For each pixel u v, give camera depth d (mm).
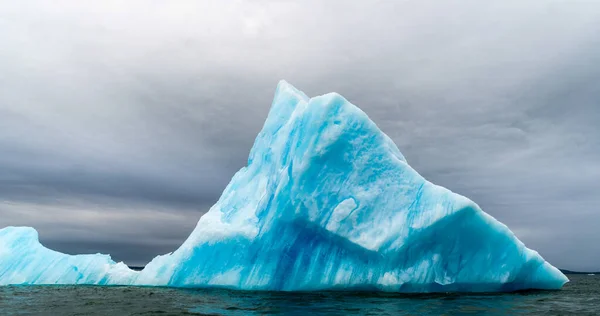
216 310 14266
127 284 23766
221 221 23250
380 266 18797
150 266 24078
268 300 16578
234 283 20844
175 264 23141
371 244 18500
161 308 14992
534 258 19125
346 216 19062
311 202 19688
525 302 15820
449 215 17812
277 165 22281
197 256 22328
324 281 19359
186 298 17797
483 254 18734
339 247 19781
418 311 13539
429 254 18688
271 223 20828
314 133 20047
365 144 20250
